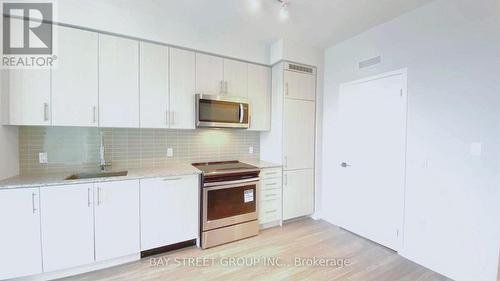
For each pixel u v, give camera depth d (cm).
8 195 178
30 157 230
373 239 274
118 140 266
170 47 262
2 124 197
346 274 210
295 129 329
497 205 181
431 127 220
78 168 249
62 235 194
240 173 275
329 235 293
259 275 207
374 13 241
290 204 327
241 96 312
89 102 223
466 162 197
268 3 223
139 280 198
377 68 270
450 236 206
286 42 311
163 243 236
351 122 303
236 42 300
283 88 317
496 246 181
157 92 255
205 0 219
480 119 189
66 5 211
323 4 224
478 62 191
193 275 206
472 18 194
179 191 244
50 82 209
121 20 232
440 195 213
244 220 281
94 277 201
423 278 206
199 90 280
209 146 325
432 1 218
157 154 289
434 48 218
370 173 278
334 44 327
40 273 190
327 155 343
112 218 212
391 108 255
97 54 225
